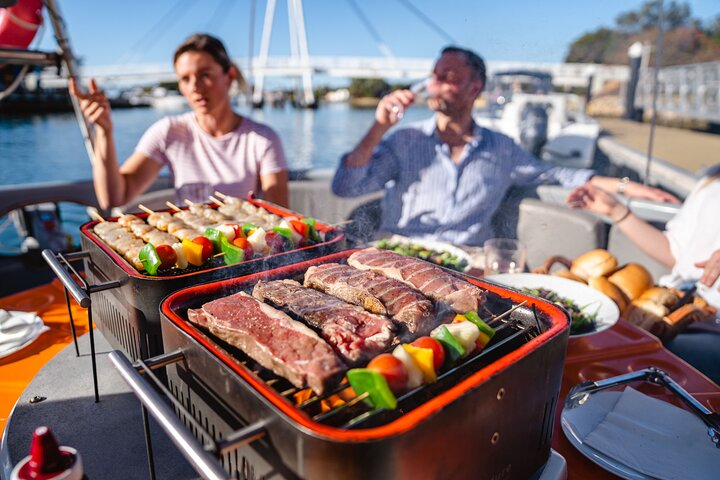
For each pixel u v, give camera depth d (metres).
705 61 12.88
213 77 3.74
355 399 1.00
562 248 4.11
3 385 1.78
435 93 3.90
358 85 44.03
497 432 1.05
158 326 1.62
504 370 1.01
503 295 1.50
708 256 3.00
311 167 5.93
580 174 4.42
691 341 2.64
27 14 3.15
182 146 4.08
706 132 13.93
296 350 1.15
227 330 1.28
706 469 1.21
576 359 1.86
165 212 2.73
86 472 1.30
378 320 1.31
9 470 1.30
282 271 1.74
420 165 4.25
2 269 5.16
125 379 1.02
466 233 4.29
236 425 1.03
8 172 15.19
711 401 1.59
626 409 1.45
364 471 0.81
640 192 4.19
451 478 0.96
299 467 0.85
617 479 1.28
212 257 2.00
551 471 1.26
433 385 1.18
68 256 1.98
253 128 4.11
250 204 2.84
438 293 1.50
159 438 1.45
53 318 2.30
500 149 4.18
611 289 2.42
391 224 4.50
